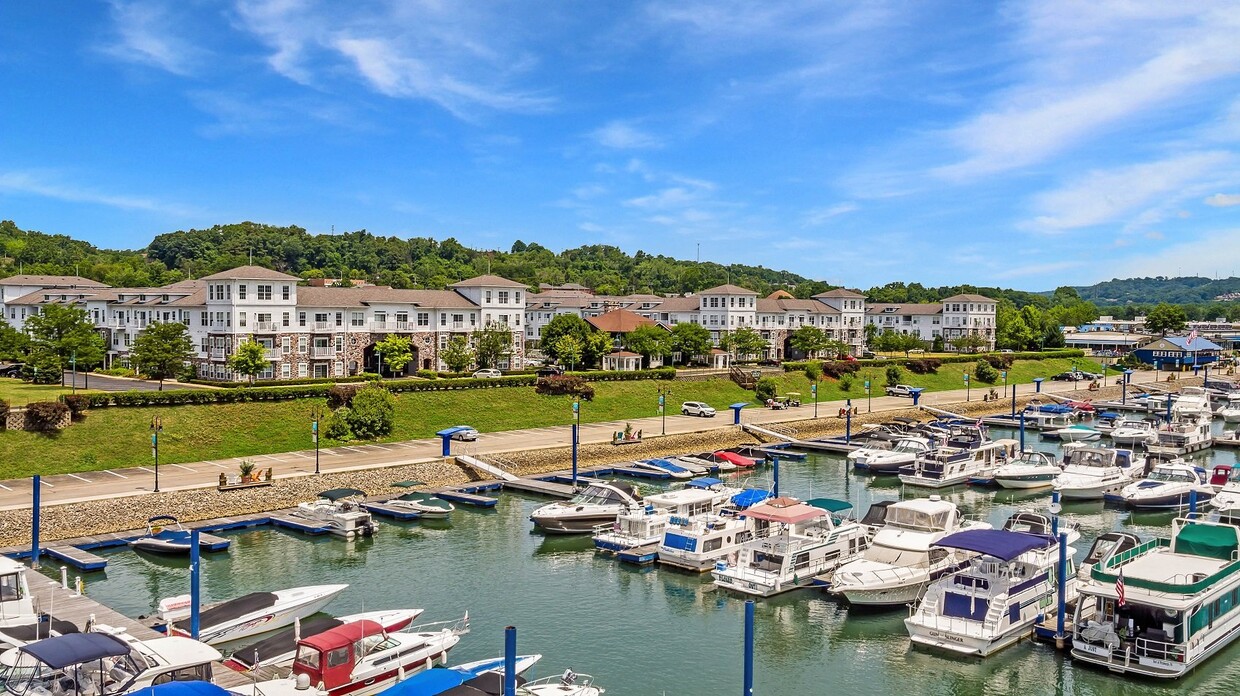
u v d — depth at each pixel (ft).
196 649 106.22
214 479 221.25
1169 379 555.69
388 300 390.42
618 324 501.15
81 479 218.59
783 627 146.72
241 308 342.44
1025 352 613.93
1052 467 257.55
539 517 200.64
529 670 126.82
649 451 298.76
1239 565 135.95
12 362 375.25
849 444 323.16
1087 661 129.18
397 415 302.86
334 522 198.39
